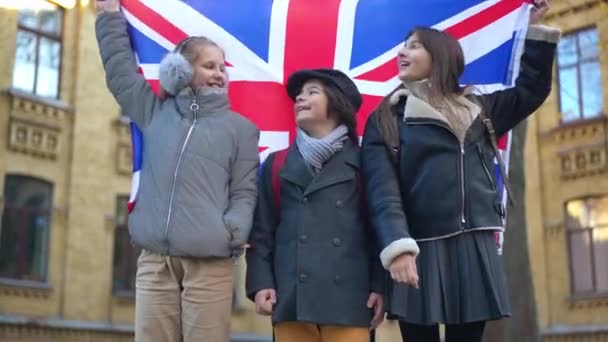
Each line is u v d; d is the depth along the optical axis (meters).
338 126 3.55
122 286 18.23
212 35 4.23
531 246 17.95
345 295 3.28
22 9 17.72
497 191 3.32
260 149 4.15
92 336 17.50
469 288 3.17
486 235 3.25
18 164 17.17
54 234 17.48
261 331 19.50
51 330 16.95
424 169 3.25
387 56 4.20
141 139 3.80
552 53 3.55
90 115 18.30
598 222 17.33
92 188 18.08
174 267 3.41
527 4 3.91
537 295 17.70
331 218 3.36
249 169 3.51
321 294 3.26
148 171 3.49
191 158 3.42
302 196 3.41
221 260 3.42
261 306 3.35
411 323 3.30
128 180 18.56
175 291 3.43
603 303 16.91
